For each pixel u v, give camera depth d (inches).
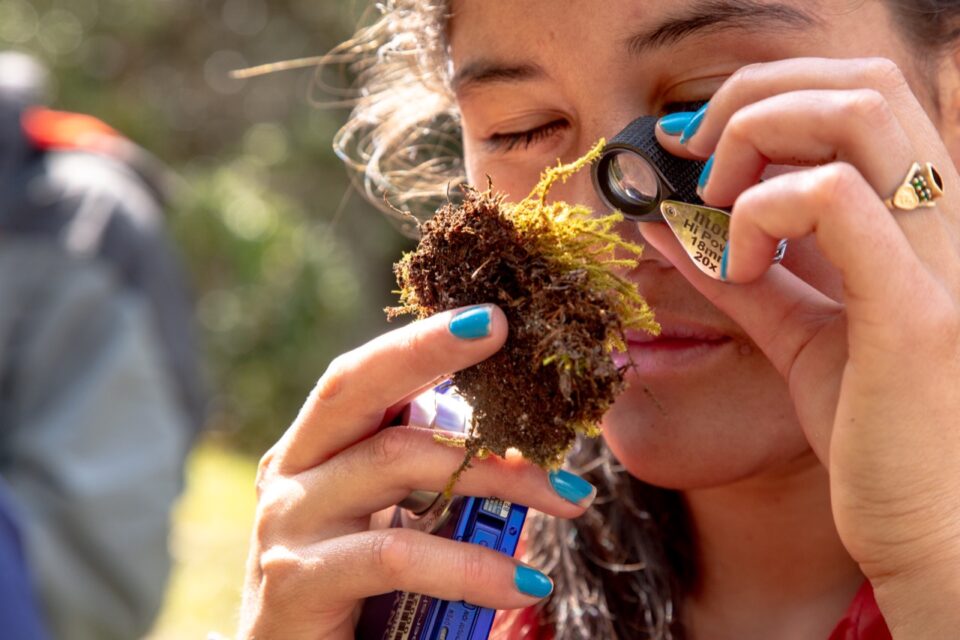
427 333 14.9
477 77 17.6
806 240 16.4
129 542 36.7
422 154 24.6
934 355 14.0
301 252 95.5
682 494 19.5
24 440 36.1
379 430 17.0
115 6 102.5
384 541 16.1
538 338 14.6
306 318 94.3
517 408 14.9
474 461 16.2
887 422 14.3
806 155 14.3
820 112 14.0
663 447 17.4
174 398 39.2
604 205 17.0
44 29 101.3
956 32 16.9
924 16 16.6
